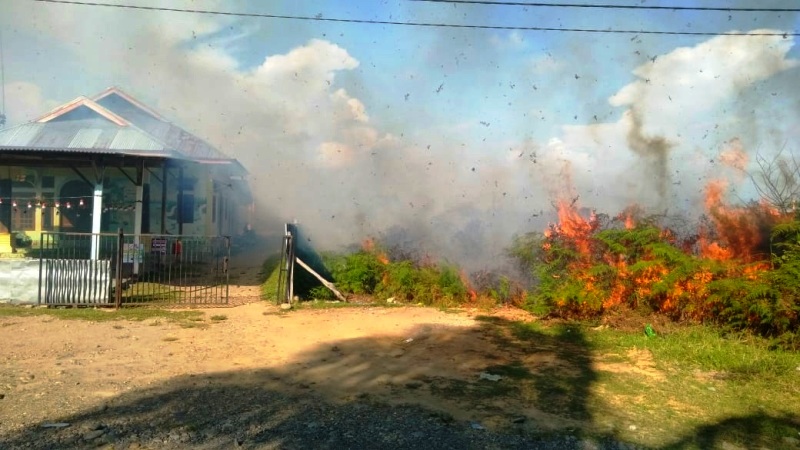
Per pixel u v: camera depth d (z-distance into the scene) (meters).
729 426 5.25
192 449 4.45
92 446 4.44
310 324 9.67
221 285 14.39
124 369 6.67
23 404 5.34
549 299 10.40
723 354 7.52
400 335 8.91
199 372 6.62
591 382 6.54
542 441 4.83
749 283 8.63
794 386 6.43
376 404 5.68
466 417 5.37
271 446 4.56
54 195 18.70
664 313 9.46
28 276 11.07
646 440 4.90
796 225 9.09
